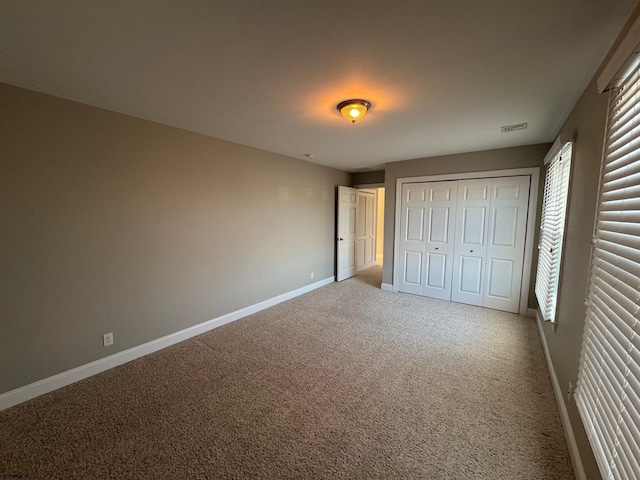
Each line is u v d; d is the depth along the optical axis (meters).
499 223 3.92
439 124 2.78
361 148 3.85
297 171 4.57
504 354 2.76
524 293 3.79
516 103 2.24
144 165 2.68
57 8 1.21
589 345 1.45
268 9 1.22
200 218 3.20
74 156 2.24
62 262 2.21
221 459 1.58
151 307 2.80
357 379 2.35
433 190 4.43
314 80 1.89
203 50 1.55
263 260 4.05
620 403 1.04
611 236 1.28
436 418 1.90
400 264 4.88
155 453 1.61
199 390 2.20
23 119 1.99
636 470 0.88
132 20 1.29
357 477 1.47
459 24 1.32
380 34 1.40
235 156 3.55
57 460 1.56
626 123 1.20
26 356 2.07
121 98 2.18
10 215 1.97
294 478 1.47
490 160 3.90
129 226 2.60
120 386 2.25
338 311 3.99
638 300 0.99
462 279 4.29
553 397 2.12
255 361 2.64
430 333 3.25
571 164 2.19
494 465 1.55
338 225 5.58
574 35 1.39
